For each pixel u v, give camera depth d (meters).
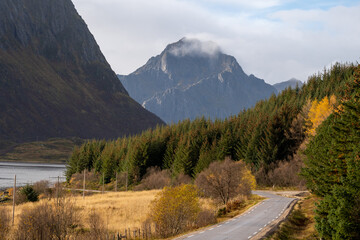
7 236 29.89
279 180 89.69
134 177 114.94
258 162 100.06
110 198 69.12
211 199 58.69
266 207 48.06
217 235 28.34
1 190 119.19
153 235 33.44
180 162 105.94
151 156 121.75
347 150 33.84
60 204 30.98
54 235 29.72
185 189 36.25
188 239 26.34
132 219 45.03
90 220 34.81
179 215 35.06
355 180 26.62
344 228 24.34
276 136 102.75
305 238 30.73
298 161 85.88
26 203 67.94
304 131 100.75
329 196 26.97
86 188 120.12
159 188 98.69
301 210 46.03
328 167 35.31
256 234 28.94
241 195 58.03
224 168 57.00
